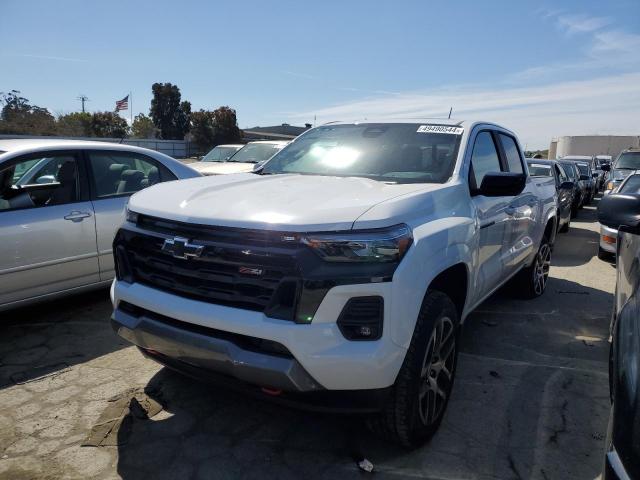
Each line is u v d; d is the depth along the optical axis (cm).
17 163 424
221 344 228
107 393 327
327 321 218
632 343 178
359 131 398
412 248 238
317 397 227
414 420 255
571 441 287
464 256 290
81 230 448
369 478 250
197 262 243
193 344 236
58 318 455
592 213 1677
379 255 224
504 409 320
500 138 424
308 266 217
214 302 238
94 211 459
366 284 220
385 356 224
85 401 316
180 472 252
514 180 312
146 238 264
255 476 250
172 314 245
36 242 419
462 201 314
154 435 282
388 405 246
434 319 258
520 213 434
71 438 278
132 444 273
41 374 351
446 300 273
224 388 253
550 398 335
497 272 388
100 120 6388
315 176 339
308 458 265
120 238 285
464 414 313
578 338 445
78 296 513
